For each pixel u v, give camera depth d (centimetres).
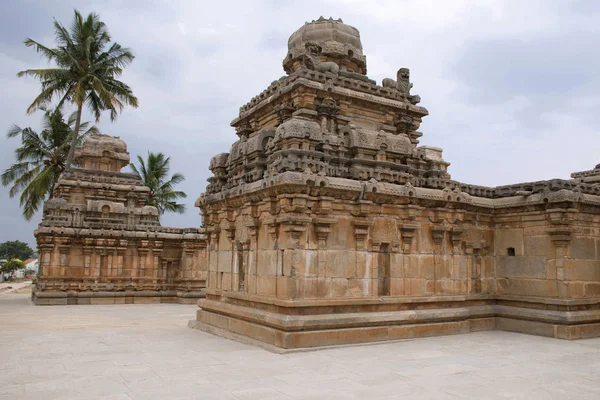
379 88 1850
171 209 5319
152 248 3072
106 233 2948
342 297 1369
